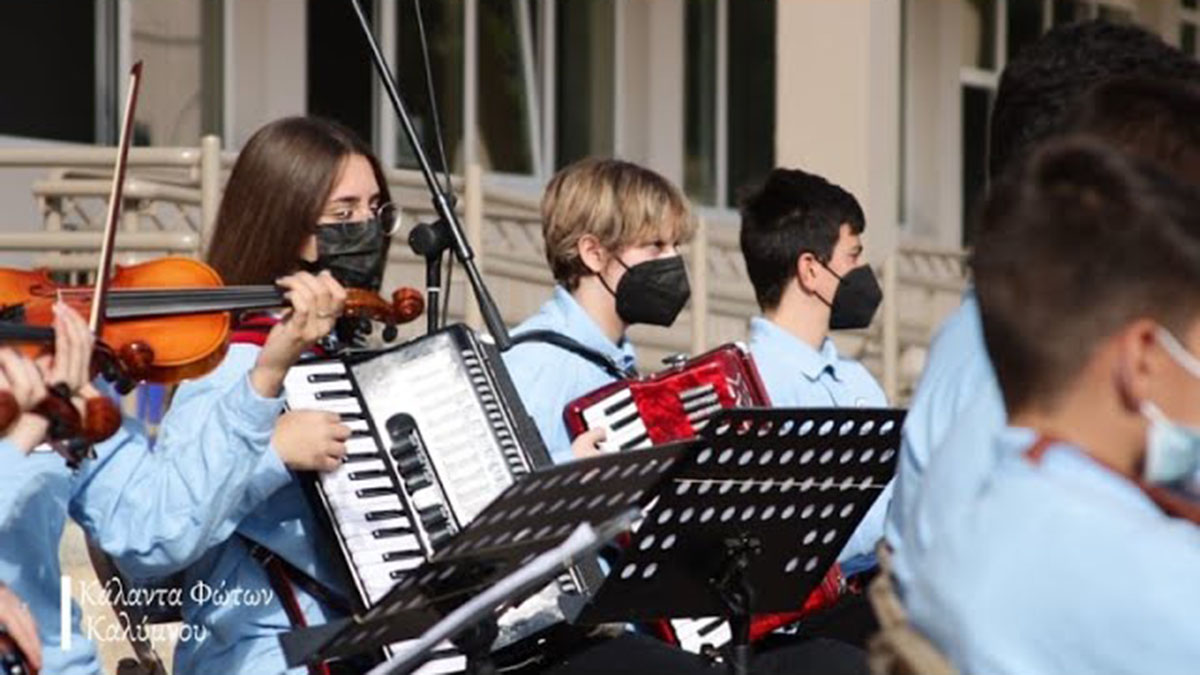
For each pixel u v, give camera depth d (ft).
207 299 33.30
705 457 33.94
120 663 37.70
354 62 84.64
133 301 32.91
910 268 107.55
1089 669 17.53
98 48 76.28
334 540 35.29
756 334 45.80
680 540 34.94
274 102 81.46
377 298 36.09
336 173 36.50
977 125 120.98
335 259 36.52
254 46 80.64
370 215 36.88
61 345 28.76
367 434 35.96
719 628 40.16
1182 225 18.38
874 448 35.40
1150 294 18.29
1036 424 18.74
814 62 87.81
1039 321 18.48
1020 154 24.12
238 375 35.58
